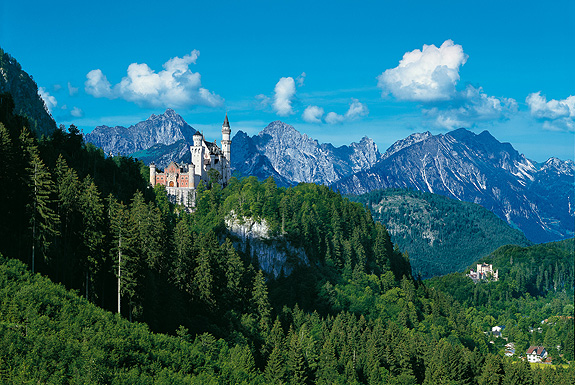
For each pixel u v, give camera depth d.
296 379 131.50
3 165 114.00
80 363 78.12
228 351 118.12
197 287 137.38
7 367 72.62
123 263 112.25
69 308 94.62
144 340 98.12
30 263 108.50
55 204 121.31
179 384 87.75
